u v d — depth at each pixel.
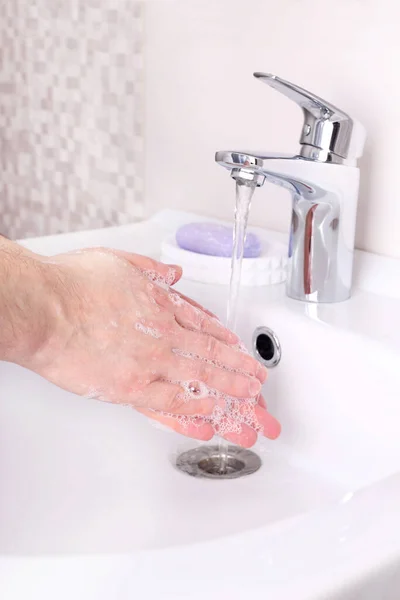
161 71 0.88
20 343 0.46
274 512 0.55
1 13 1.09
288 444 0.64
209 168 0.85
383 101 0.68
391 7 0.65
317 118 0.60
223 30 0.80
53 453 0.61
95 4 0.94
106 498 0.56
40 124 1.08
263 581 0.29
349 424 0.59
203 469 0.62
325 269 0.65
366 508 0.35
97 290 0.49
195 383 0.52
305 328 0.61
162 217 0.90
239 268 0.60
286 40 0.74
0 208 1.21
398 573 0.31
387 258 0.70
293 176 0.59
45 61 1.04
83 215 1.04
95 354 0.49
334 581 0.29
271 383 0.65
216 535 0.52
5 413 0.64
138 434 0.65
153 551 0.31
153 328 0.50
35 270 0.47
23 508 0.54
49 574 0.29
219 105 0.82
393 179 0.69
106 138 0.97
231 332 0.56
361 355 0.57
